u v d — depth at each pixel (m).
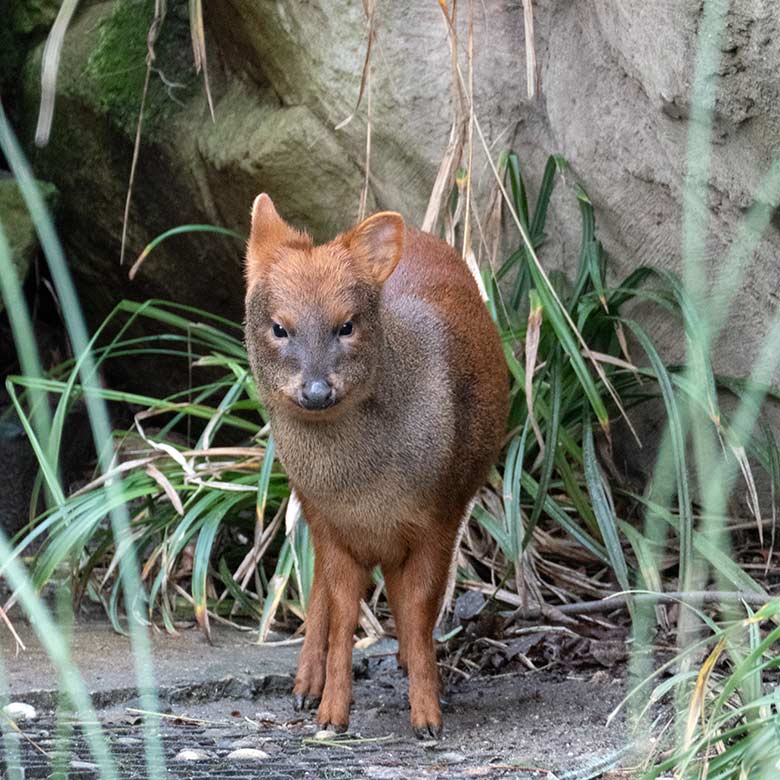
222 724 7.72
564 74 10.60
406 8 11.01
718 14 5.50
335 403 6.92
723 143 8.62
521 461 9.68
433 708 7.49
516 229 11.16
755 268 9.32
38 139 4.67
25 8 13.27
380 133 11.12
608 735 7.39
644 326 10.73
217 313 13.22
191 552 10.95
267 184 11.64
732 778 5.27
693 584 8.79
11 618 10.09
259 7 11.24
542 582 10.33
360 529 7.54
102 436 4.05
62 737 4.84
